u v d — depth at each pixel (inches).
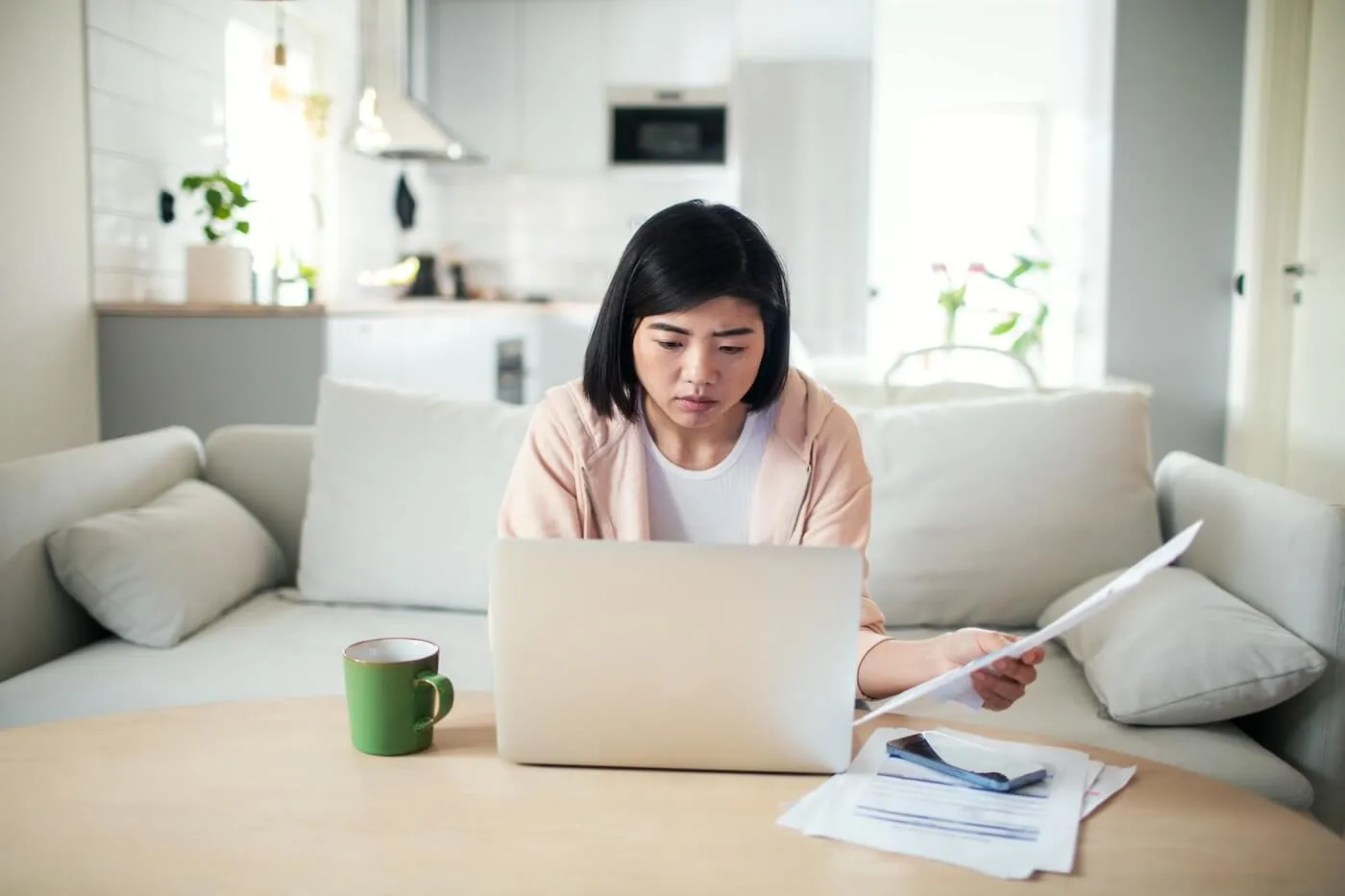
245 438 98.1
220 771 43.3
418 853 36.8
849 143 238.8
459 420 91.8
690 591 42.4
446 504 89.1
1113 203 189.2
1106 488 85.5
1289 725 68.4
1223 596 71.2
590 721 43.4
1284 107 175.9
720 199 253.3
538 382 230.2
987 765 43.6
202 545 84.1
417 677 45.0
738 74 240.1
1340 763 66.1
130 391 140.0
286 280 164.4
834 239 239.8
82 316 135.5
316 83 200.7
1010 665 44.2
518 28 244.7
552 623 43.1
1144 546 84.8
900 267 287.7
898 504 85.7
